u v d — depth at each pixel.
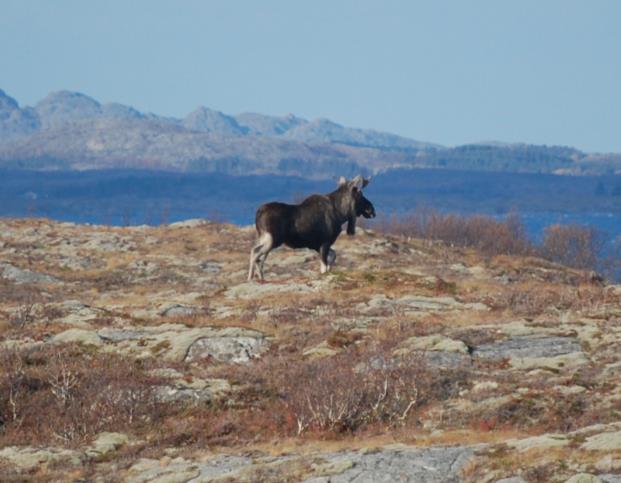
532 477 55.09
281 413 82.31
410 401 82.62
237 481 60.97
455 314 115.94
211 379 90.81
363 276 139.50
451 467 59.38
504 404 78.25
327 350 99.62
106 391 87.31
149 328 112.44
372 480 58.09
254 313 118.94
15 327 115.56
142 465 69.62
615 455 56.47
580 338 97.88
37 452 73.94
